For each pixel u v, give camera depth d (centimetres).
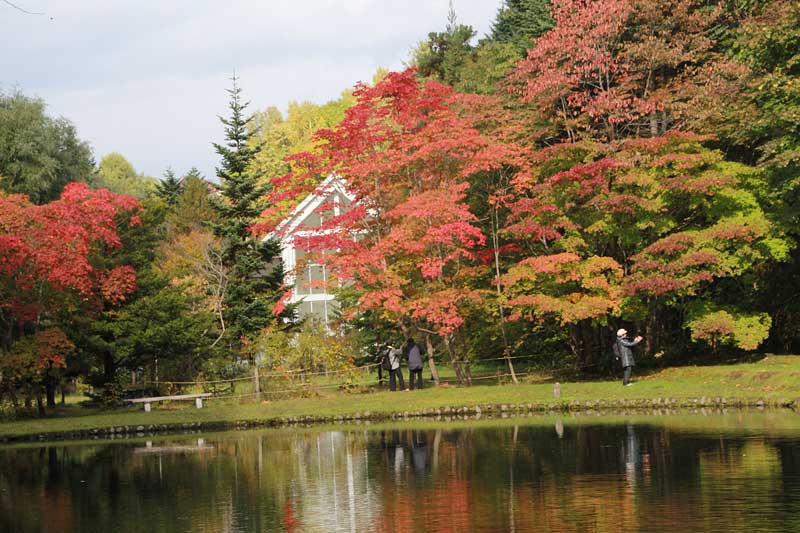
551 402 3016
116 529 1545
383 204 3616
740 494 1555
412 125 3484
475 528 1427
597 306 3272
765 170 3353
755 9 3631
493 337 3816
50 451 2711
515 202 3672
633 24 3912
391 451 2309
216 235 4275
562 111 3816
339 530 1465
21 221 3212
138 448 2678
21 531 1565
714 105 3447
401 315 3469
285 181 3538
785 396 2756
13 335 3834
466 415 3072
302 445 2541
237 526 1527
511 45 5012
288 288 4122
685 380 3166
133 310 3600
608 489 1661
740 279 3756
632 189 3431
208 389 3759
